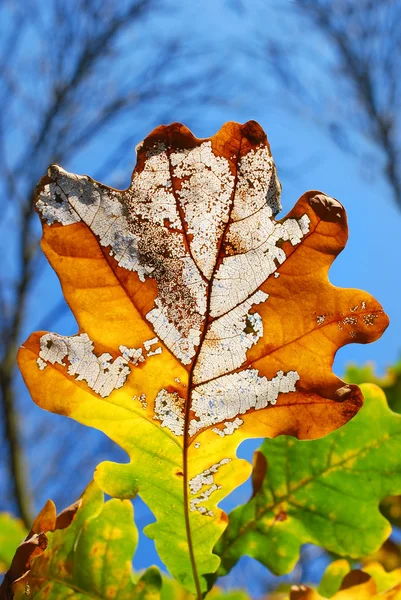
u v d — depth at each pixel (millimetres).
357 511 501
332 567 513
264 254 457
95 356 458
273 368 460
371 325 455
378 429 503
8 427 2465
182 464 470
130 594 489
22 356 456
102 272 454
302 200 457
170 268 456
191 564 482
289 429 462
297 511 503
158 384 461
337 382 458
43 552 484
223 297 458
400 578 508
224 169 457
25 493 2361
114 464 471
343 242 455
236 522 503
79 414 461
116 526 494
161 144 457
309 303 457
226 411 463
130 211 455
